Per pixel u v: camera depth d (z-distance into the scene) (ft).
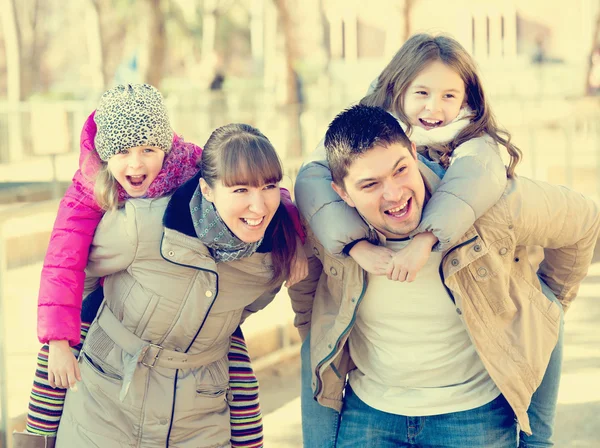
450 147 11.19
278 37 75.41
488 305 10.84
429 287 10.84
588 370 21.77
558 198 11.05
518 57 125.49
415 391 11.25
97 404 10.74
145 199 10.60
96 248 10.65
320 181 10.91
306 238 11.43
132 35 117.70
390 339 11.16
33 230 23.97
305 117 54.29
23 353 20.99
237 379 11.69
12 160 56.75
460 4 137.59
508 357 10.87
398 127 10.19
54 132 58.54
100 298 11.73
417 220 10.29
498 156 10.77
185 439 10.85
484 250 10.49
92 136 11.00
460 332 11.02
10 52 94.53
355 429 11.67
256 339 22.54
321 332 11.64
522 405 10.90
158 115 10.64
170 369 10.69
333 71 123.44
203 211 10.19
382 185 10.04
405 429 11.27
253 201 9.92
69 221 10.57
